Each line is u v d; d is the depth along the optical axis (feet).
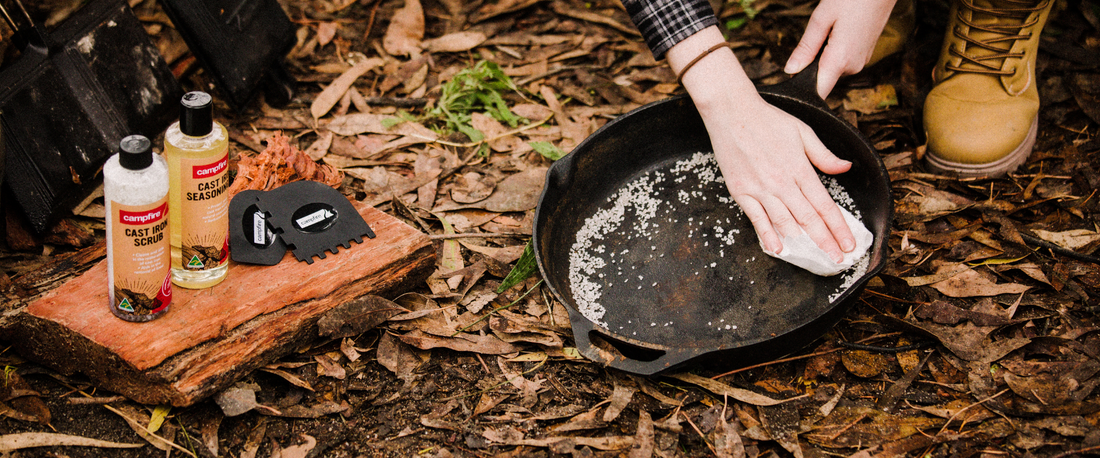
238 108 5.79
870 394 4.64
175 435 4.47
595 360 4.47
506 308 4.94
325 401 4.62
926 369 4.70
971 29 5.40
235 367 4.49
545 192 4.88
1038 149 5.59
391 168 5.69
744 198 4.65
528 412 4.60
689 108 5.18
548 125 5.98
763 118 4.61
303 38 6.49
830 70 4.93
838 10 4.88
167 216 4.34
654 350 4.45
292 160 5.12
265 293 4.63
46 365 4.61
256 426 4.53
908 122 5.76
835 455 4.43
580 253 5.06
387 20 6.69
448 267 5.12
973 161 5.37
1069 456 4.35
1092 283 4.92
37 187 4.97
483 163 5.73
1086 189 5.33
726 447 4.46
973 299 4.92
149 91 5.47
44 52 5.06
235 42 5.70
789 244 4.61
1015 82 5.37
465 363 4.77
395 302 4.92
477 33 6.52
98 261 4.91
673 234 5.08
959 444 4.43
